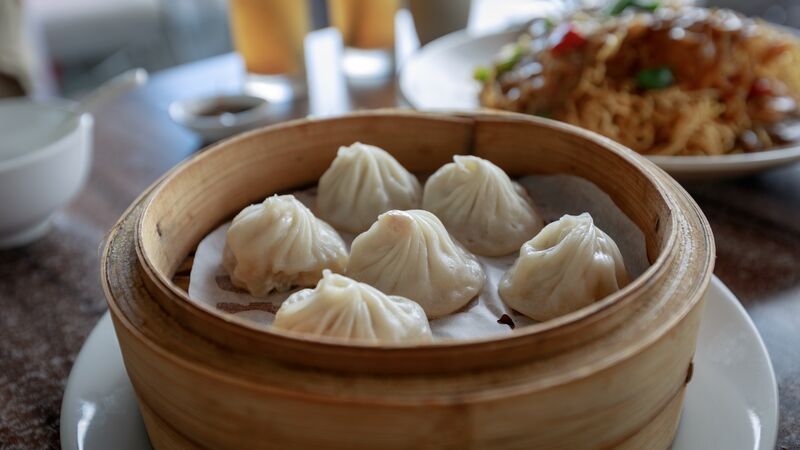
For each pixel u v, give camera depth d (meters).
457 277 0.33
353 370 0.24
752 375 0.32
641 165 0.32
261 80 0.62
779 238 0.44
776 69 0.57
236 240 0.33
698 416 0.31
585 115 0.53
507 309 0.33
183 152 0.55
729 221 0.45
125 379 0.33
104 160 0.54
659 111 0.54
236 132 0.55
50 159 0.43
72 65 1.10
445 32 0.71
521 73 0.57
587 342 0.25
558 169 0.36
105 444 0.30
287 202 0.34
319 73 0.68
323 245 0.34
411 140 0.39
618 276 0.32
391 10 0.65
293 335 0.24
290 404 0.24
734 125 0.54
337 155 0.38
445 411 0.23
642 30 0.55
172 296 0.26
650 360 0.25
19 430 0.34
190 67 0.71
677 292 0.27
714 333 0.34
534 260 0.32
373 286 0.33
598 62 0.54
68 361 0.37
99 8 1.04
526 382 0.24
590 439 0.26
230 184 0.35
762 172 0.47
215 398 0.25
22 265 0.44
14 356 0.38
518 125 0.37
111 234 0.30
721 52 0.54
